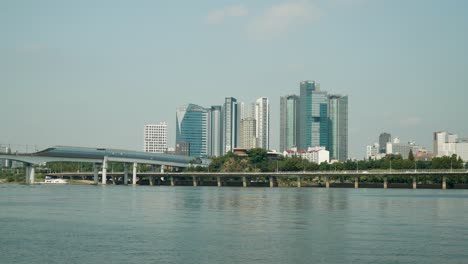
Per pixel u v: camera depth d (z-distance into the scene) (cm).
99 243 9931
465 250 9350
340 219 13875
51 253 9044
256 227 12162
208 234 11012
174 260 8525
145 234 11006
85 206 17975
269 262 8412
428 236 10850
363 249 9425
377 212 15875
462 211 16300
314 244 9875
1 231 11438
